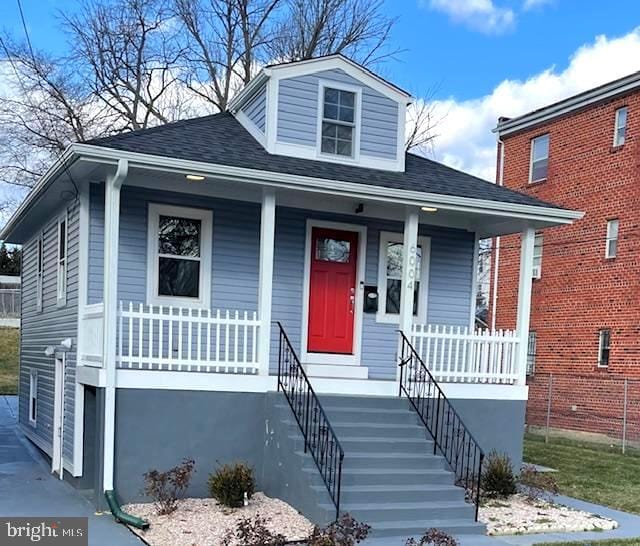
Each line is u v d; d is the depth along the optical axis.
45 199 9.71
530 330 17.81
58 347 9.77
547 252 17.48
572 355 16.53
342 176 8.68
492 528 6.85
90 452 8.38
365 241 10.05
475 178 10.79
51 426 10.26
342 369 9.56
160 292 8.75
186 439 7.56
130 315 7.42
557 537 6.73
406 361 8.54
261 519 6.40
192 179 8.07
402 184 9.02
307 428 7.14
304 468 6.85
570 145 17.09
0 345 27.11
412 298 8.84
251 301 9.24
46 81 21.20
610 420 15.25
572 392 16.28
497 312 19.17
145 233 8.63
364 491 6.76
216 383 7.72
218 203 9.06
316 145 9.64
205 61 22.28
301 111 9.59
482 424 8.90
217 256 9.05
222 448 7.72
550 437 15.73
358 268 10.02
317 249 9.84
